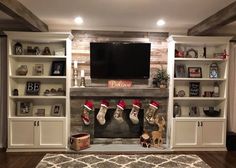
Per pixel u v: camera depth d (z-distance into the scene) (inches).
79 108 187.0
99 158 159.2
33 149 174.9
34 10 142.4
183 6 131.6
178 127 179.9
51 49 188.1
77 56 189.2
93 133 189.6
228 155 170.6
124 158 159.6
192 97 184.4
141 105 190.7
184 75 188.7
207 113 188.4
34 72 186.1
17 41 182.9
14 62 180.5
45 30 180.5
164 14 149.5
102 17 160.2
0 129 181.8
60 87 189.2
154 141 185.3
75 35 188.7
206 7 132.2
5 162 152.1
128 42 188.4
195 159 160.1
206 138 181.2
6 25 180.1
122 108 184.5
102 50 184.9
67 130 178.7
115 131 195.8
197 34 178.5
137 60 186.9
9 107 174.2
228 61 182.5
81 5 132.3
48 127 175.0
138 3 127.7
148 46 186.4
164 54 192.5
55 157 160.7
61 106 185.6
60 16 157.9
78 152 171.8
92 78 188.1
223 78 183.5
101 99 187.9
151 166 146.0
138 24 180.1
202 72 193.9
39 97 177.8
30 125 173.8
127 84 188.4
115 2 126.4
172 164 150.0
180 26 183.9
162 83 186.9
